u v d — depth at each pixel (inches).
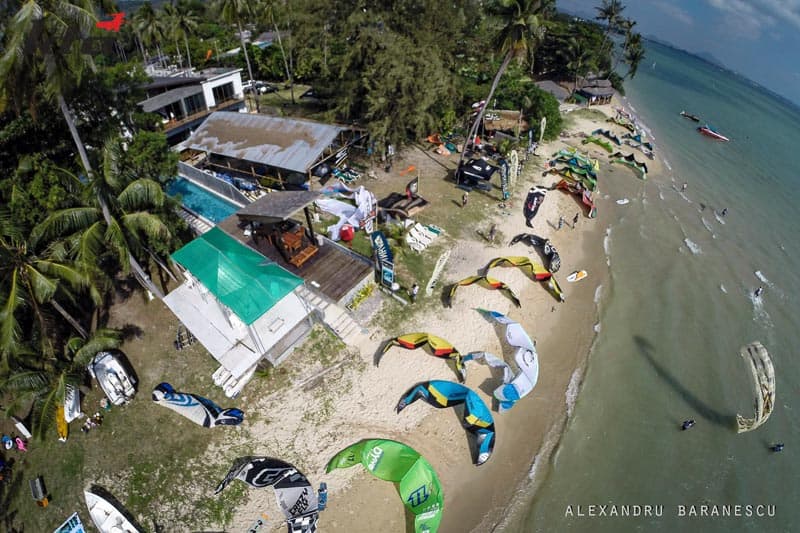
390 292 1051.9
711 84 4950.8
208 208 1291.8
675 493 761.0
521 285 1154.7
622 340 1052.5
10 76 563.8
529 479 765.3
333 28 1571.1
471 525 701.3
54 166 765.3
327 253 1074.1
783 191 1935.3
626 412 887.7
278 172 1357.0
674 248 1417.3
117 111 958.4
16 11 577.6
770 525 727.1
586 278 1242.0
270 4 2038.6
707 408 906.1
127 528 641.6
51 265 700.7
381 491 716.7
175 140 1776.6
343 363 891.4
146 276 945.5
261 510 680.4
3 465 720.3
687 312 1152.8
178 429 772.6
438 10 1520.7
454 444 792.9
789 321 1157.1
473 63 1850.4
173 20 2436.0
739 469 804.6
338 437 777.6
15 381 687.7
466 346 959.6
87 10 602.2
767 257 1428.4
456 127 1926.7
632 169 1905.8
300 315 896.3
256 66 2598.4
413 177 1588.3
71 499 685.9
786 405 932.0
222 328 863.1
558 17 3927.2
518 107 1963.6
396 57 1378.0
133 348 903.7
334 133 1376.7
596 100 2768.2
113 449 745.0
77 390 801.6
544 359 986.7
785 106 5108.3
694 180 1930.4
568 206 1547.7
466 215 1392.7
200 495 692.1
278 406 813.9
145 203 830.5
